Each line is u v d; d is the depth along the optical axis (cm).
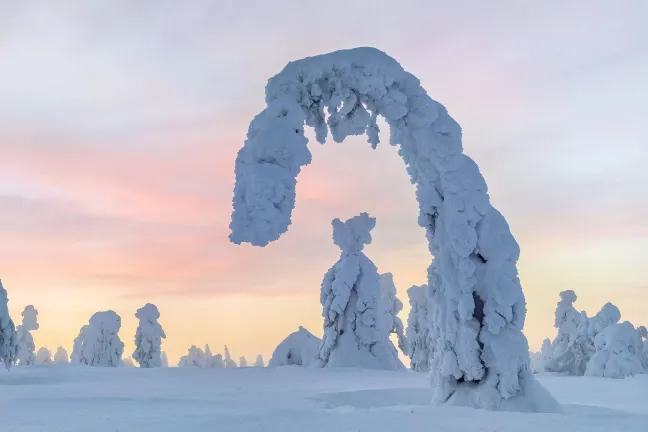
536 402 1116
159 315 4719
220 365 5947
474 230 1179
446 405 1148
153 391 1530
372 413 900
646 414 974
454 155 1205
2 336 2312
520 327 1152
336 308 2858
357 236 2939
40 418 879
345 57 1193
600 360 2867
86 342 4391
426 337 3725
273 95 1169
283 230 996
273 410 920
